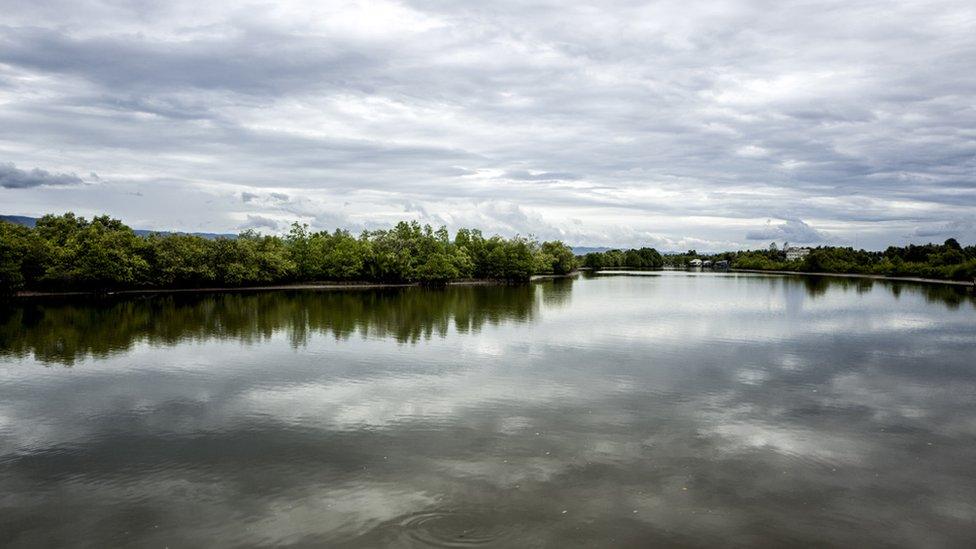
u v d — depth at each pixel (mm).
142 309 79625
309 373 38375
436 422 28000
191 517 18859
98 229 115750
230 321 66062
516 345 49125
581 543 17125
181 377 37406
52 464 23297
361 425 27625
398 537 17438
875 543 17484
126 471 22531
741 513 19078
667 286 143875
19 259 94500
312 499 19984
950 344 50125
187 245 120375
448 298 103125
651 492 20484
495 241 180500
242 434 26531
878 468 22797
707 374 38062
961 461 23578
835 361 42500
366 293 117625
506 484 21062
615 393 33188
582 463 22953
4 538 17734
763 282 164875
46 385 35531
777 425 27766
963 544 17484
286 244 147625
